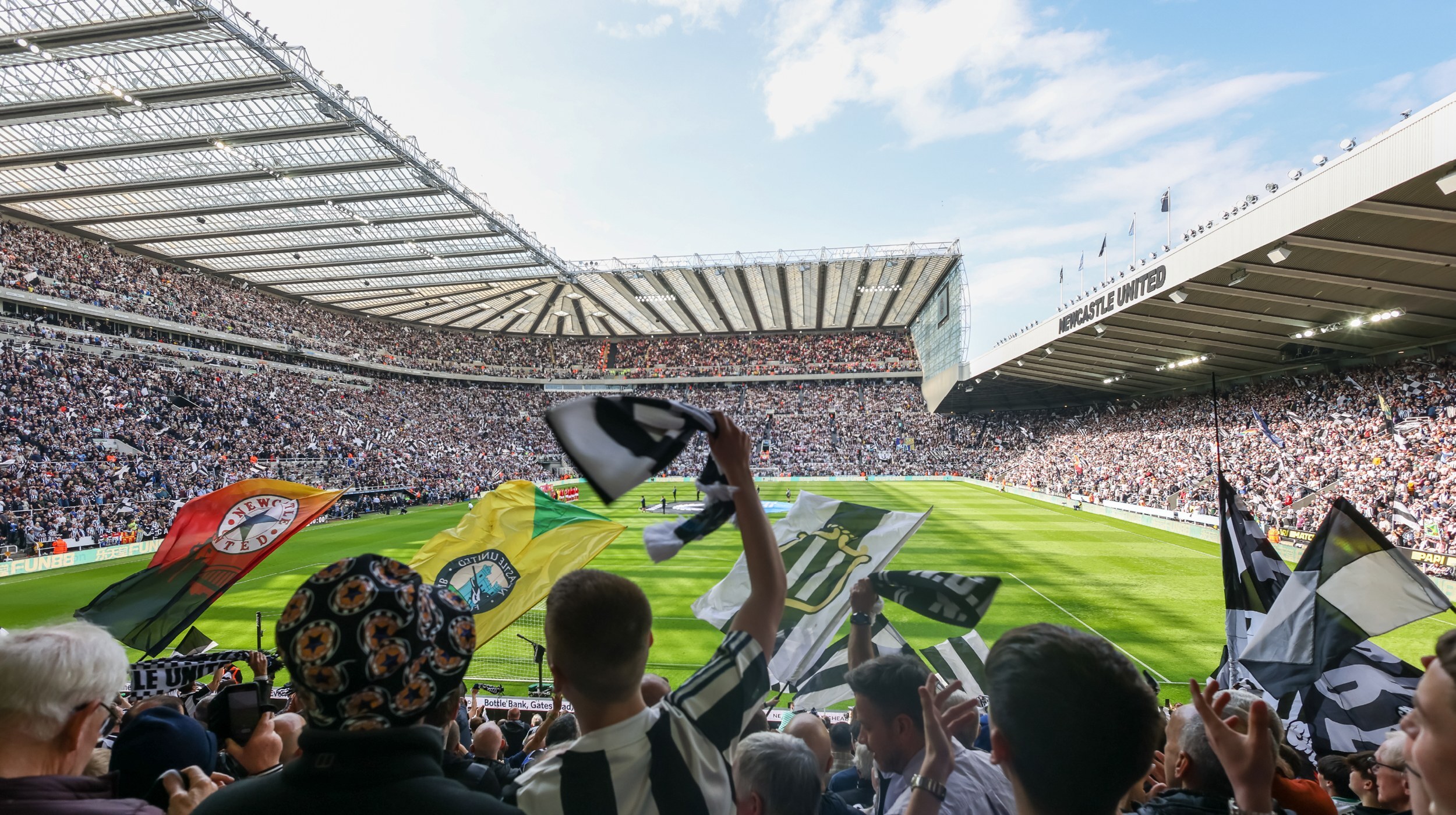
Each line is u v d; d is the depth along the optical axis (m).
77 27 22.80
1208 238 21.52
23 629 1.92
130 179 33.41
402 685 1.45
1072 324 32.62
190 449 35.94
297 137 29.45
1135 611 16.94
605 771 1.79
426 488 46.53
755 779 2.04
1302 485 27.64
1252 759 1.85
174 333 44.78
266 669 3.66
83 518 26.34
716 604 4.43
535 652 12.98
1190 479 34.16
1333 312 25.44
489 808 1.42
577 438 1.60
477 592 6.38
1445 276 20.56
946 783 2.12
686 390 75.62
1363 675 4.56
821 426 68.75
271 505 6.48
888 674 2.62
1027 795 1.60
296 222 39.41
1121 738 1.51
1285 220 18.02
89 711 1.86
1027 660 1.62
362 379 59.78
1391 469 25.23
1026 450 59.59
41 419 30.52
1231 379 41.94
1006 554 24.64
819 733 3.46
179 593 6.11
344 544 28.95
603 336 78.44
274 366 51.72
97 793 1.77
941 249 50.34
